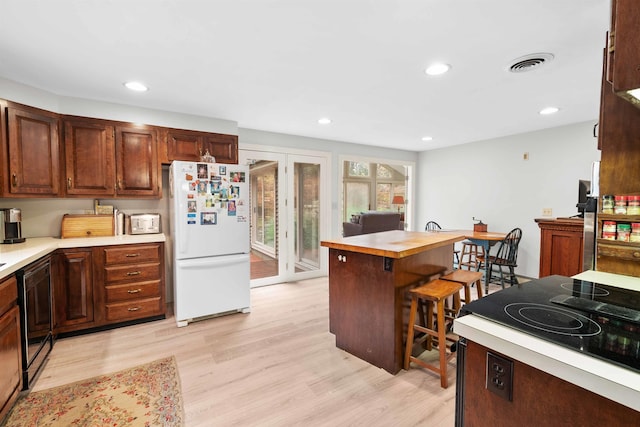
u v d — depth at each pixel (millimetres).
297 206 4613
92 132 2857
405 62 2123
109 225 3090
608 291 1117
